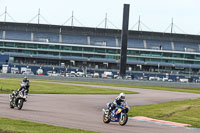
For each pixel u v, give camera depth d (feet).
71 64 649.61
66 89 261.24
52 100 166.30
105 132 74.18
